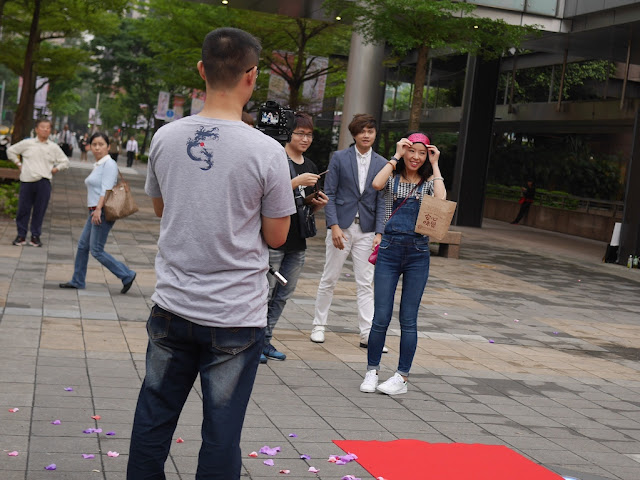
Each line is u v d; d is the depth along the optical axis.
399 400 5.95
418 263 6.05
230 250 2.94
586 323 10.43
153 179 3.11
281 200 2.98
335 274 7.46
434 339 8.35
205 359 3.00
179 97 41.31
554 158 32.66
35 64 30.19
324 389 6.03
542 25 19.44
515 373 7.22
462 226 25.52
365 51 20.69
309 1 19.45
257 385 5.94
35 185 11.66
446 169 26.05
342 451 4.69
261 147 2.93
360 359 7.11
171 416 3.08
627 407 6.42
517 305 11.24
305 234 6.44
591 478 4.64
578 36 20.05
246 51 2.95
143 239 13.95
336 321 8.76
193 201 2.91
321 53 25.16
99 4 23.25
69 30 28.83
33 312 7.50
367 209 7.32
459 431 5.33
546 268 16.33
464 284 12.72
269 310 6.72
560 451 5.11
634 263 17.67
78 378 5.59
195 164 2.92
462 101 25.28
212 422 2.96
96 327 7.17
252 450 4.56
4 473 3.86
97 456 4.21
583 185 31.39
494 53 17.50
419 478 4.37
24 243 11.76
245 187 2.91
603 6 18.16
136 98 52.75
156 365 3.02
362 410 5.59
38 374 5.59
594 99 26.03
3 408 4.81
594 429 5.70
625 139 29.97
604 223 26.39
